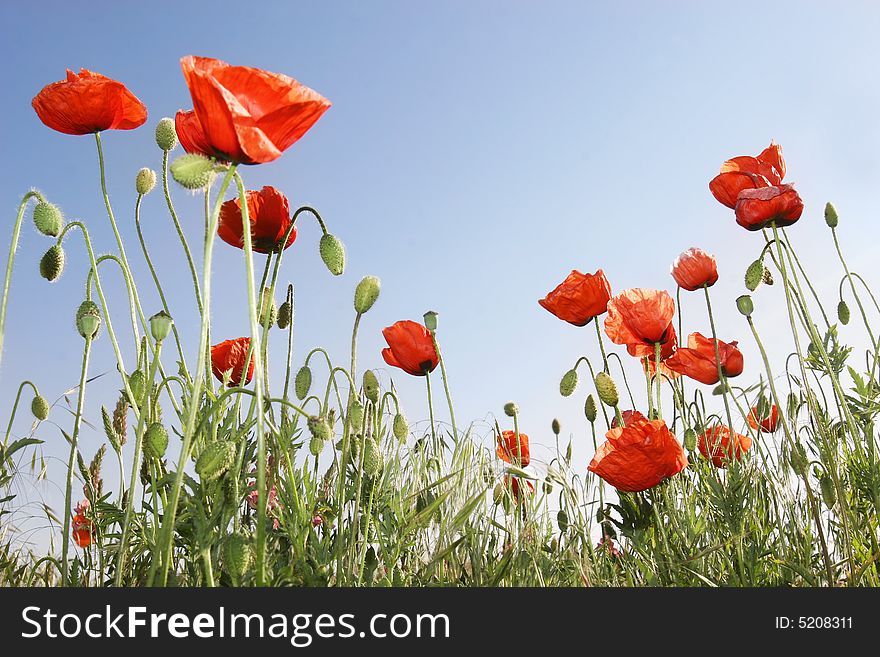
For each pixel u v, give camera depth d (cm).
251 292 44
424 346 77
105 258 60
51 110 63
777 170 90
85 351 58
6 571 65
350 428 60
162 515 58
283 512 59
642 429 70
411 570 64
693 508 76
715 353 87
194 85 44
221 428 55
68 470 56
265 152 45
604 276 82
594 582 65
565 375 84
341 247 61
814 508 71
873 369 83
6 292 56
